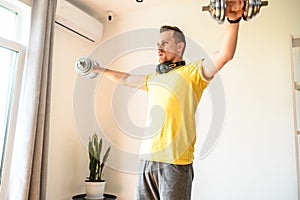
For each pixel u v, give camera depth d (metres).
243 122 2.04
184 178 0.81
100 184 2.17
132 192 2.33
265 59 2.07
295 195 1.83
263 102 2.02
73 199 2.17
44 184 1.86
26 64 1.91
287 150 1.90
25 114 1.82
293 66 1.83
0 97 1.91
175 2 2.43
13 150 1.89
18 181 1.75
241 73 2.11
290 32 2.04
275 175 1.90
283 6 2.09
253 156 1.98
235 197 1.97
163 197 0.79
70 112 2.38
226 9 0.73
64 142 2.29
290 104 1.95
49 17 1.98
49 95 1.95
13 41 1.93
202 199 2.05
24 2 1.99
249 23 2.16
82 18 2.32
